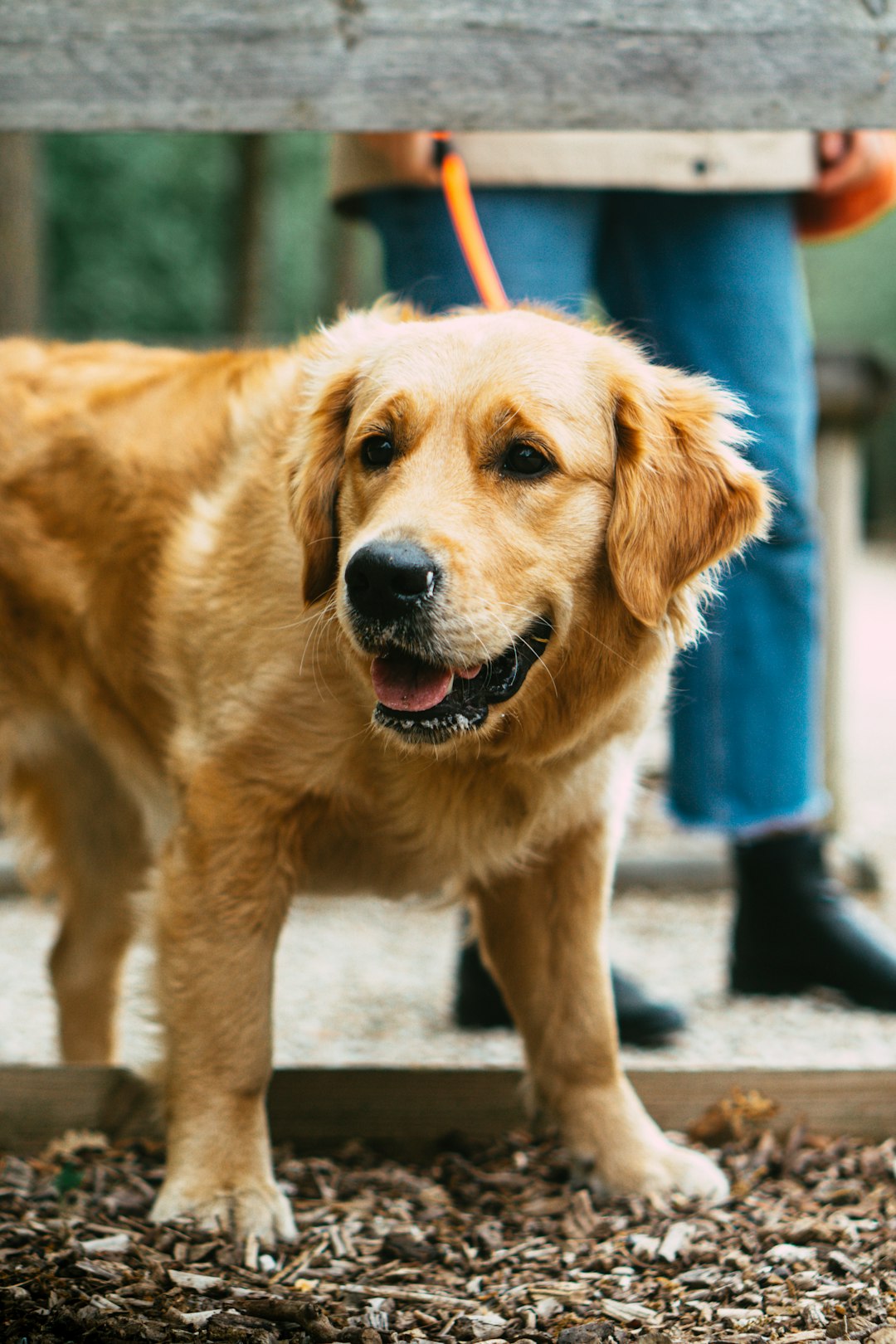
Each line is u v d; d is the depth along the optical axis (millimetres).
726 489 2539
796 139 3426
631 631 2553
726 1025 3896
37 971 4527
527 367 2422
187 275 21375
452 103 2525
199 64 2523
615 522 2469
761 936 4094
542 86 2525
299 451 2578
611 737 2635
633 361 2570
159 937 2553
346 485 2531
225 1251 2258
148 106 2531
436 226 3320
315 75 2523
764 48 2521
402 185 3322
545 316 2725
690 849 5738
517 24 2516
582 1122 2631
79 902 3443
